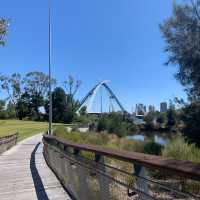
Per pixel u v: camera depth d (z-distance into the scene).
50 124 36.06
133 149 20.08
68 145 8.18
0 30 12.57
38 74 132.50
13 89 130.50
